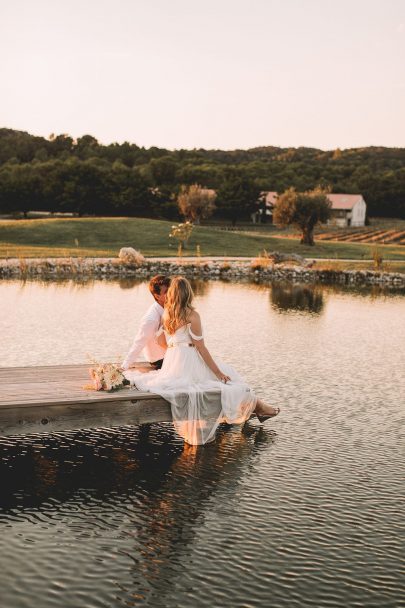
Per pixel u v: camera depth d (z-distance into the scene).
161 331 8.24
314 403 9.60
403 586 4.90
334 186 140.50
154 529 5.66
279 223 58.59
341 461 7.36
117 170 114.00
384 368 12.12
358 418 8.95
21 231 53.81
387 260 46.75
